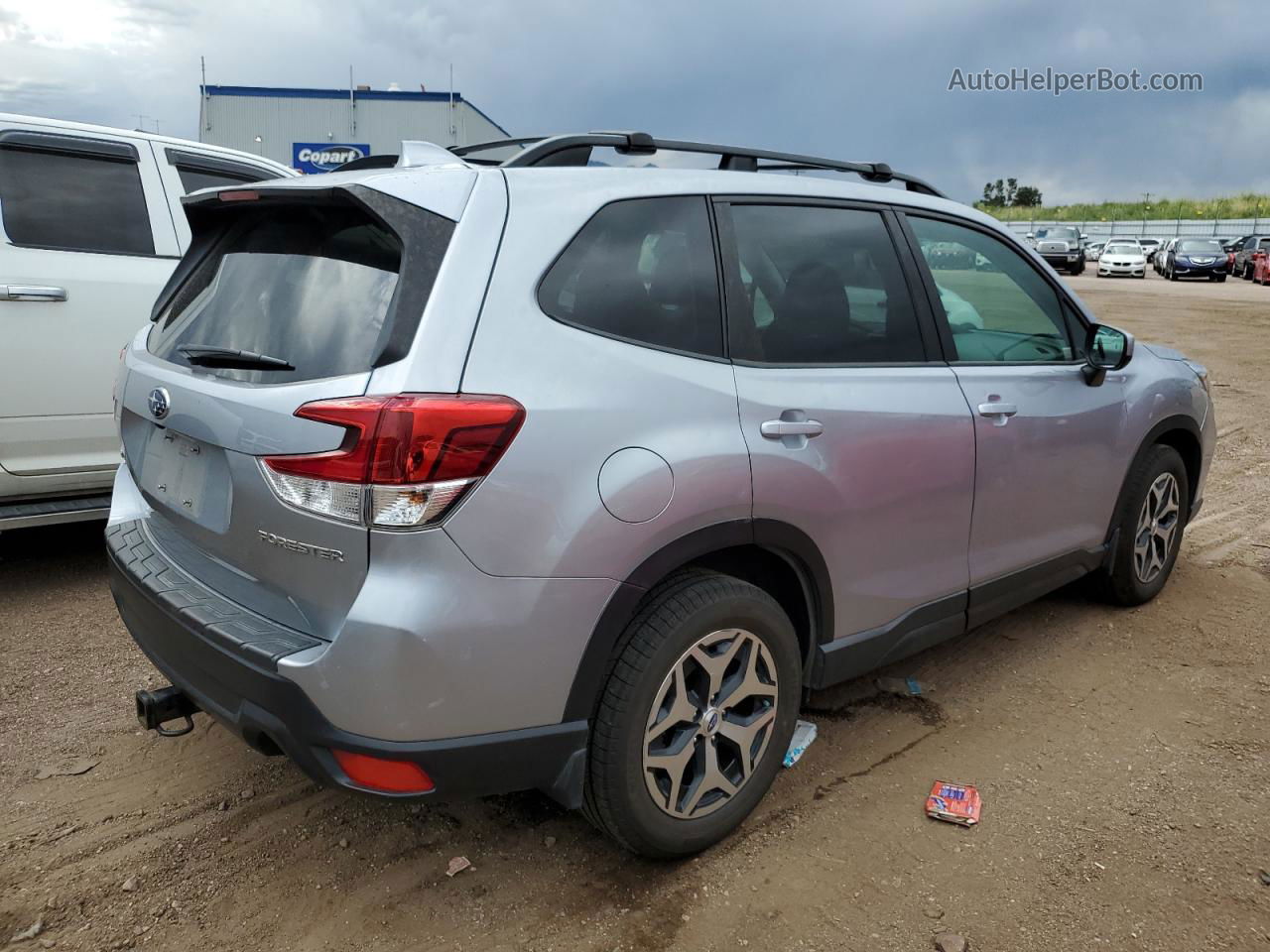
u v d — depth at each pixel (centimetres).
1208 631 421
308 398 215
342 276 233
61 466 452
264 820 285
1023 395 348
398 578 208
